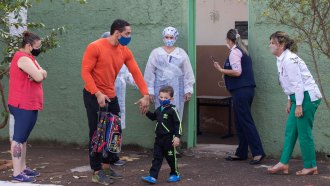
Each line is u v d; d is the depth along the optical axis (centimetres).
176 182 738
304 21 655
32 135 1048
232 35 859
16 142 734
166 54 900
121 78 873
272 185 716
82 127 1011
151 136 966
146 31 955
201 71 1166
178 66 900
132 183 734
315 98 746
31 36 736
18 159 739
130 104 973
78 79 1006
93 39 991
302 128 755
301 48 862
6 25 834
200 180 748
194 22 943
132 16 962
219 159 899
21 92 729
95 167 729
